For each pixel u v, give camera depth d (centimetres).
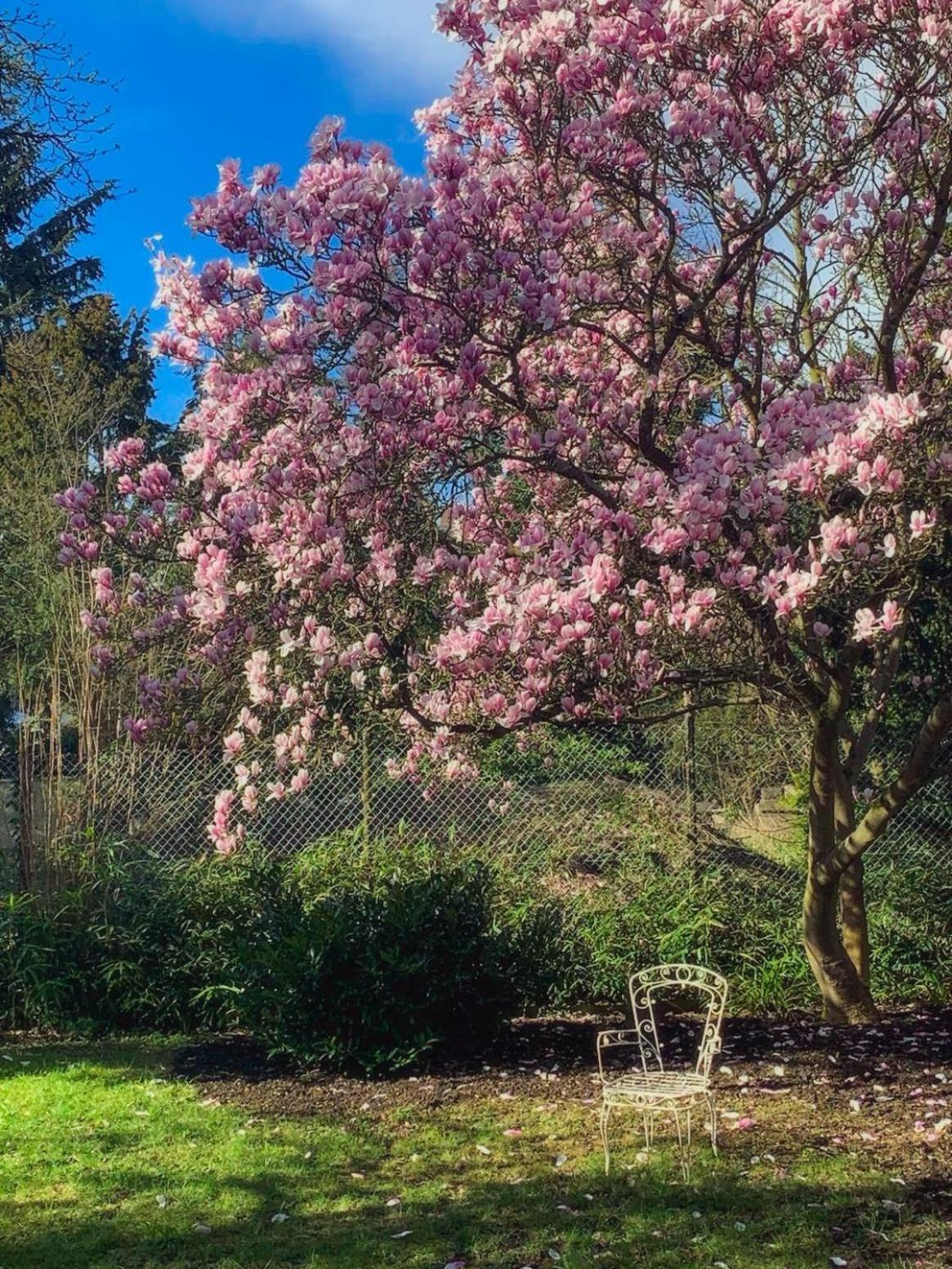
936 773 636
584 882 762
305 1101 544
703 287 607
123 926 723
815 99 545
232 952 650
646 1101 449
